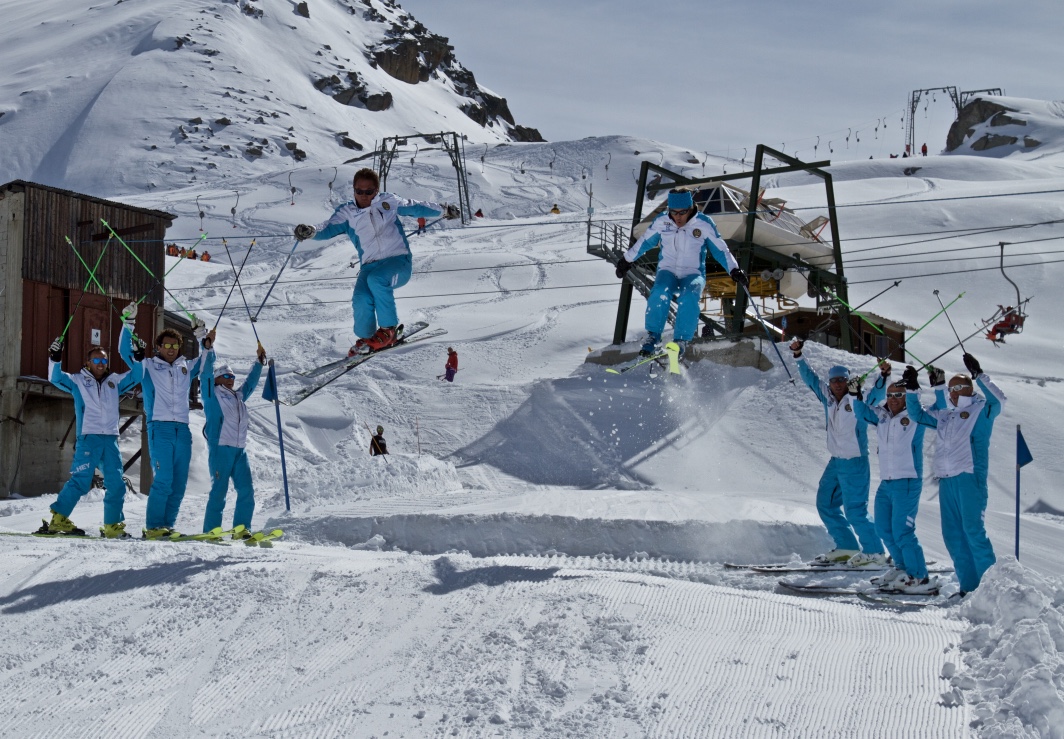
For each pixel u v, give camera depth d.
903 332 38.31
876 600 9.88
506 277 48.03
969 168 91.06
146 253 24.19
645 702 6.67
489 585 8.88
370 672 7.39
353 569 9.57
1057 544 15.05
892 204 61.84
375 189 10.94
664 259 11.12
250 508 12.88
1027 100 133.62
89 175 130.38
